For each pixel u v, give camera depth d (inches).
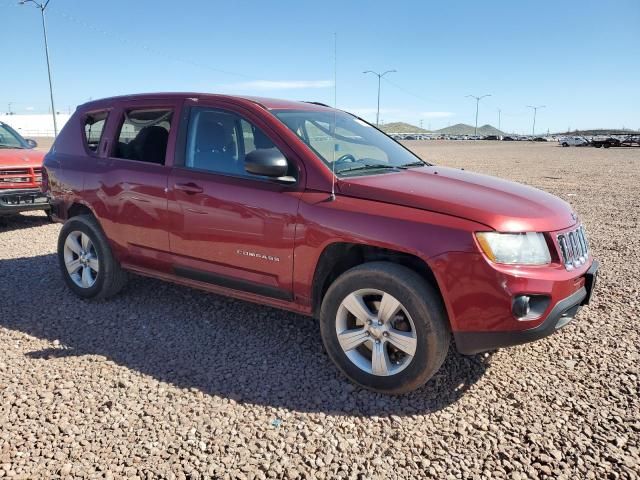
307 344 164.1
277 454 111.2
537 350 158.9
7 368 146.9
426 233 125.1
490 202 132.1
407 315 128.5
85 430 118.4
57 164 205.8
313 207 139.3
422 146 2262.6
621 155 1465.3
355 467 107.2
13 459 108.2
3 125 382.0
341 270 150.5
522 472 105.7
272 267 148.2
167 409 127.1
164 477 103.7
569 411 126.9
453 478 104.2
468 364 150.4
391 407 129.9
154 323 179.0
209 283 166.1
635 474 104.4
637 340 165.2
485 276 120.3
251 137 158.1
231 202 153.0
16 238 307.4
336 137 166.6
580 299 134.6
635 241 308.3
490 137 4372.5
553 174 780.0
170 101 177.5
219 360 153.0
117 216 183.0
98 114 201.0
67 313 187.5
